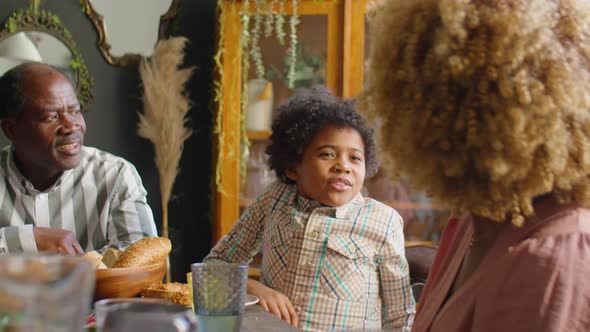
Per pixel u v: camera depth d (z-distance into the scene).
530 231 0.68
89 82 3.25
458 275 0.84
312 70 3.17
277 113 1.96
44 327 0.43
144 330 0.53
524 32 0.63
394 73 0.74
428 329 0.83
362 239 1.64
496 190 0.67
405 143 0.73
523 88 0.62
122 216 1.88
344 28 3.10
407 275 1.66
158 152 3.29
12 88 1.74
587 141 0.64
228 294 0.90
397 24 0.74
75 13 3.24
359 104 0.81
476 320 0.67
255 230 1.84
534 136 0.63
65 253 1.44
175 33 3.46
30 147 1.75
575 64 0.64
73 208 1.86
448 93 0.68
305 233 1.65
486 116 0.65
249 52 3.19
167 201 3.36
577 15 0.65
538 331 0.60
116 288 1.10
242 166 3.21
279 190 1.82
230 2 3.16
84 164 1.90
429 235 3.09
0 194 1.78
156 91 3.25
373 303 1.63
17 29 3.03
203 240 3.62
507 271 0.65
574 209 0.67
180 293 1.13
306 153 1.73
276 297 1.43
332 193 1.68
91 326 0.89
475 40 0.65
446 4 0.66
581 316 0.59
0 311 0.43
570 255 0.62
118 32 3.34
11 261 0.47
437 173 0.72
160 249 1.22
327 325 1.58
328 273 1.62
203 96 3.57
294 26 3.17
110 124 3.35
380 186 3.08
